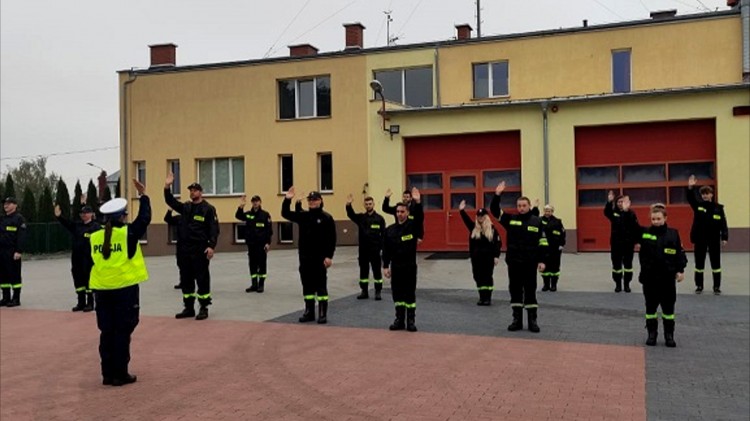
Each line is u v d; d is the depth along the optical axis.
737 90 19.31
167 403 6.70
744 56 21.89
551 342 9.16
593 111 20.67
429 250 22.52
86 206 12.59
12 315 12.37
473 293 13.63
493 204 9.91
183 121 28.94
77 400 6.92
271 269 18.56
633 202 20.61
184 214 11.30
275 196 27.69
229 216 28.36
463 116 21.94
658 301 8.93
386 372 7.70
